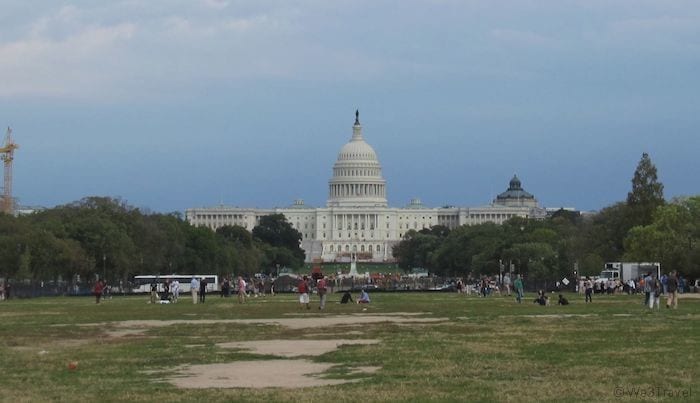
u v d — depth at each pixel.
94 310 123.25
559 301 131.00
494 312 110.62
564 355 60.34
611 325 85.38
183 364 57.81
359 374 52.66
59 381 50.97
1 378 52.09
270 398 44.72
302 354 62.44
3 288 184.50
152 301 151.62
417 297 181.50
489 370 53.66
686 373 51.44
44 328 86.62
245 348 66.69
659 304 124.06
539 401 43.62
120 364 57.81
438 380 50.09
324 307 125.50
